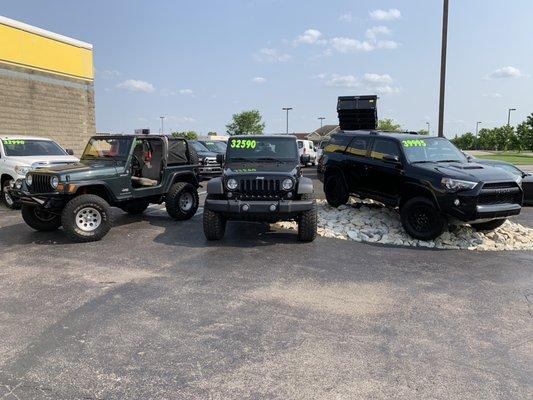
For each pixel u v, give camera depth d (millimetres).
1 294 5180
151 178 9398
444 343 4059
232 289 5402
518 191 7668
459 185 7348
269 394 3215
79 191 7988
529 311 4840
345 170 10195
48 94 18344
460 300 5141
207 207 7488
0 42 16031
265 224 9273
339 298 5152
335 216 9664
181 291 5320
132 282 5633
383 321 4523
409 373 3531
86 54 20375
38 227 8531
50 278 5773
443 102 18578
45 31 17969
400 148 8734
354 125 21516
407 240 7918
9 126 16656
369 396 3203
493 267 6488
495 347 4000
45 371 3506
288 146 8695
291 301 5035
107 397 3164
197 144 21609
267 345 3971
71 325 4355
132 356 3754
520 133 59125
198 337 4113
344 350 3896
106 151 8805
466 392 3279
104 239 7992
